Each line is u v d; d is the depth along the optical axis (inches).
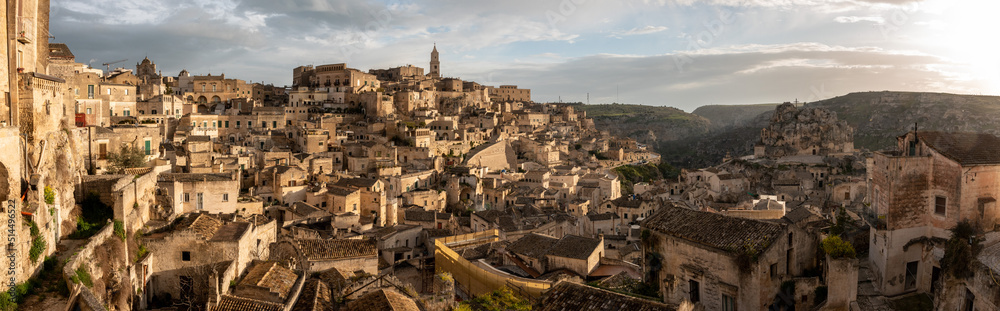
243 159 4827.8
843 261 1598.2
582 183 6747.1
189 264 2000.5
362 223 4124.0
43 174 1732.3
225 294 1790.1
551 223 4249.5
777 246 1617.9
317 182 4837.6
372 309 1742.1
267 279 1910.7
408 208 4877.0
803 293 1643.7
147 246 1998.0
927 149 1771.7
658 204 5511.8
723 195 6328.7
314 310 1786.4
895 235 1738.4
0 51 1670.8
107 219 1934.1
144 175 2287.2
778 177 7519.7
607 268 2527.1
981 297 1407.5
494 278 2268.7
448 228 4458.7
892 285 1745.8
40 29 1969.7
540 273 2529.5
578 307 1525.6
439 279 2097.7
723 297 1667.1
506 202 5812.0
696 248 1749.5
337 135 7170.3
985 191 1683.1
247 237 2149.4
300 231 3139.8
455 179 5792.3
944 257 1614.2
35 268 1503.4
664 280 1862.7
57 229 1761.8
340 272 2193.7
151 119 5172.2
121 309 1657.2
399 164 6186.0
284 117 6737.2
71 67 4094.5
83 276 1501.0
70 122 2377.0
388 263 3314.5
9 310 1307.8
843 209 2094.0
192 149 4589.1
